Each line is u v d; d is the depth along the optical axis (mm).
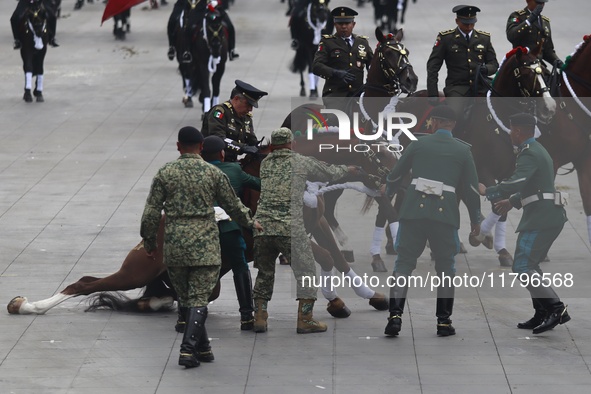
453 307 17578
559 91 18844
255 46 51250
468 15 20266
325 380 14328
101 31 57469
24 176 27906
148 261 16922
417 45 49594
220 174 15094
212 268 15039
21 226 23094
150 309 17469
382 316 17203
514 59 18188
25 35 38375
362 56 21422
